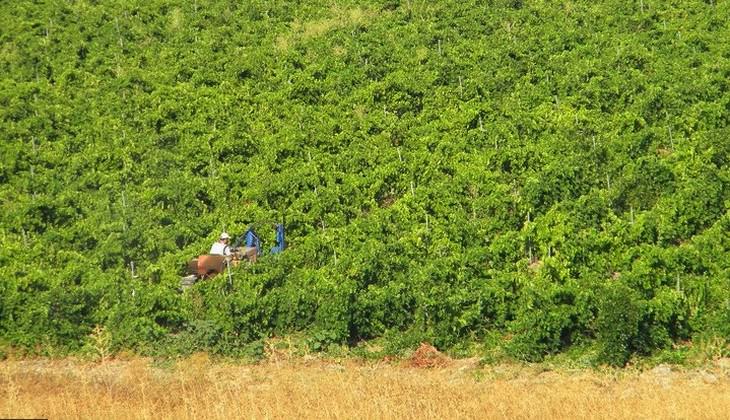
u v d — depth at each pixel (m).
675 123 133.38
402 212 116.06
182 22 170.38
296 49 161.38
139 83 149.00
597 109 139.12
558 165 119.31
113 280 102.38
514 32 163.75
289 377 88.69
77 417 76.00
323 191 120.88
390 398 80.44
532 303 97.31
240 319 97.31
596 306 95.50
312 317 99.56
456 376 90.69
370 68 151.50
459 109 140.62
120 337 96.31
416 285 100.75
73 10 171.50
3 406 78.06
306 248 110.44
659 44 158.12
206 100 142.62
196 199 121.69
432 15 173.12
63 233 112.88
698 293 98.31
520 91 145.00
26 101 142.50
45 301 97.62
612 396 82.81
